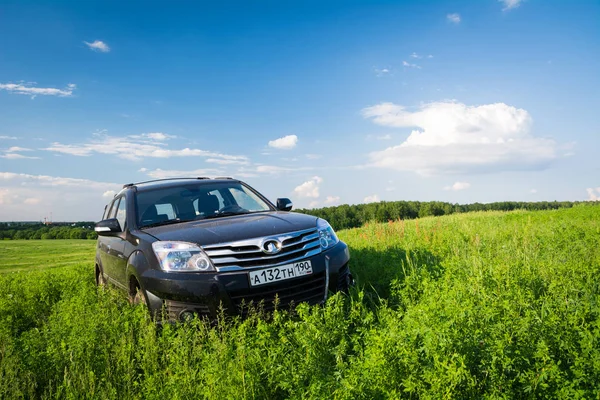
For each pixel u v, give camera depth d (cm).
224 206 631
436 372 278
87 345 436
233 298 452
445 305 386
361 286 625
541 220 1507
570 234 862
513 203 5700
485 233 1081
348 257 546
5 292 936
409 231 1282
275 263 471
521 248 788
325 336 382
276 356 362
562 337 319
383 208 5384
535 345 307
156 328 461
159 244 493
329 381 311
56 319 579
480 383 281
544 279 516
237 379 334
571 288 450
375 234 1170
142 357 428
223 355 360
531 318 335
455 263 629
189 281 454
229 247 469
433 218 2269
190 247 473
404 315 429
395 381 291
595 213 1520
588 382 271
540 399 274
